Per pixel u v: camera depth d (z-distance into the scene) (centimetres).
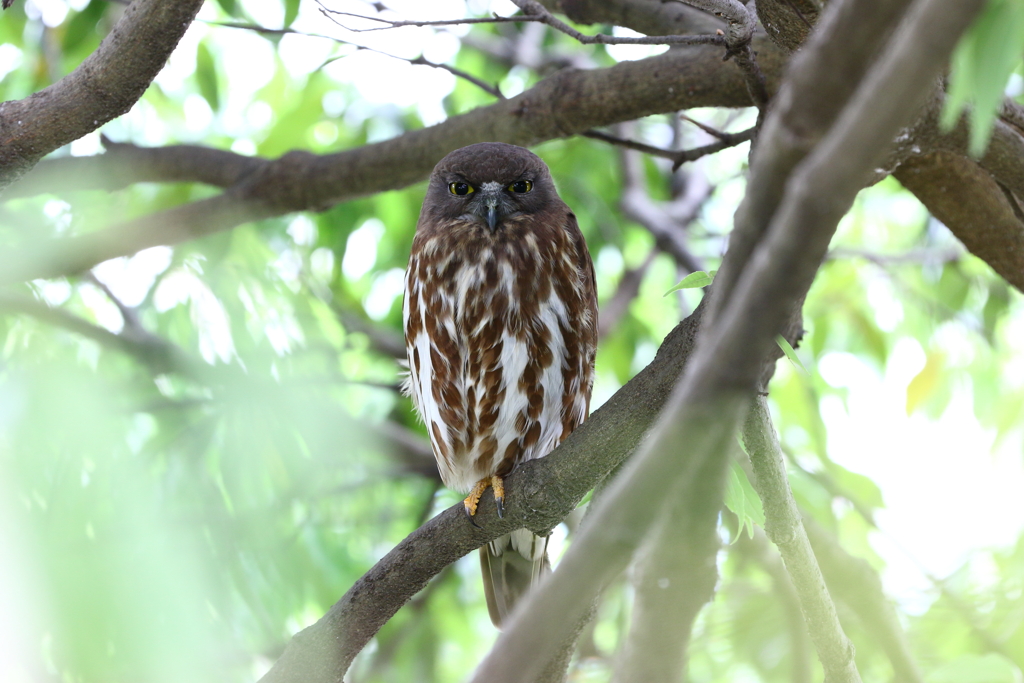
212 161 1109
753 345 324
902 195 1650
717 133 929
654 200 1778
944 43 280
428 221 1025
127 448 428
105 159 1102
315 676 729
